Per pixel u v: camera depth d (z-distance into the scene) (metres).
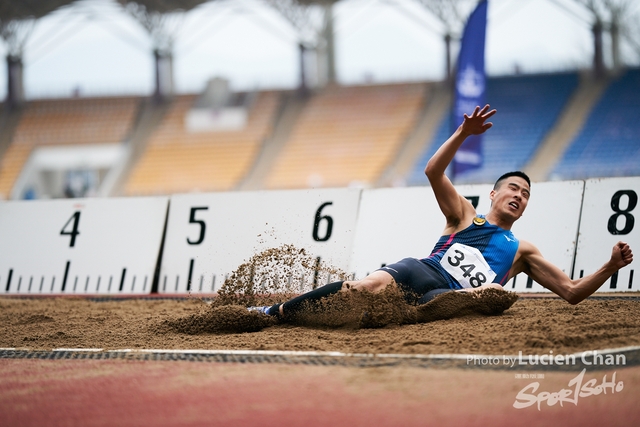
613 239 10.20
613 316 6.75
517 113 36.47
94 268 12.58
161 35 43.53
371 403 3.93
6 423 3.89
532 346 5.34
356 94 41.59
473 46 15.54
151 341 6.57
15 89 45.06
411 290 7.08
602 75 37.03
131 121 43.34
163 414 3.91
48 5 42.56
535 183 10.83
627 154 33.38
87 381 4.88
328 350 5.58
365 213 11.41
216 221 12.16
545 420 3.57
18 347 6.58
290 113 41.66
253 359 5.38
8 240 13.15
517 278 10.66
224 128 41.56
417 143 37.59
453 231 7.45
